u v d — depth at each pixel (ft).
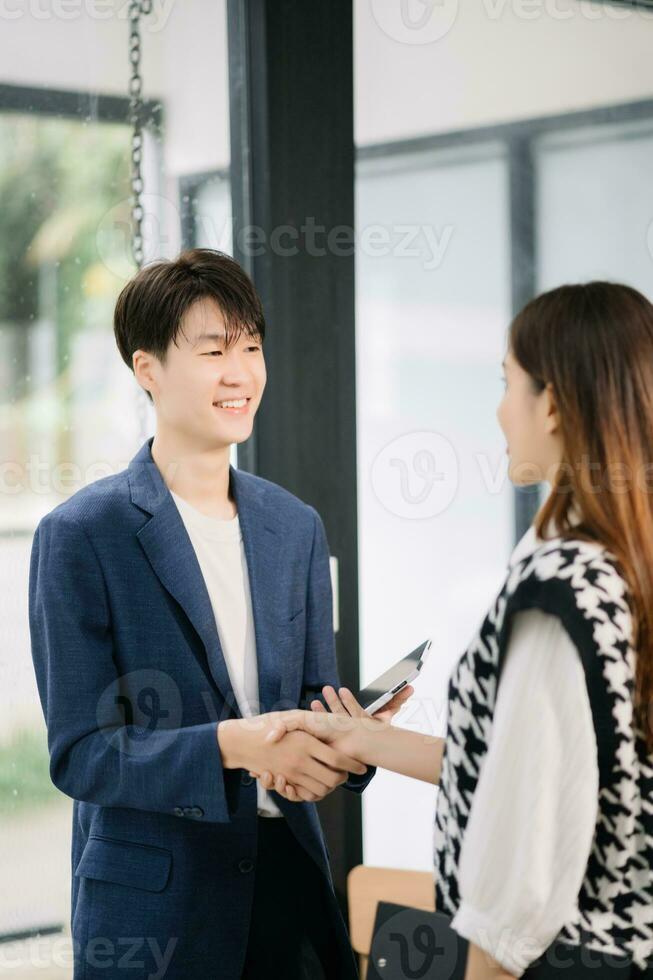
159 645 4.55
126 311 4.73
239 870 4.56
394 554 7.30
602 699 3.13
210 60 6.46
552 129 7.81
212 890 4.52
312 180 6.80
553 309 3.43
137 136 6.25
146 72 6.26
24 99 5.93
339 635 7.04
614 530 3.25
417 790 7.38
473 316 7.55
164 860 4.49
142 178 6.28
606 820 3.18
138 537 4.57
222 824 4.53
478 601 7.61
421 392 7.36
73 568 4.48
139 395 6.31
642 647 3.19
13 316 5.97
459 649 7.55
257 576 4.79
